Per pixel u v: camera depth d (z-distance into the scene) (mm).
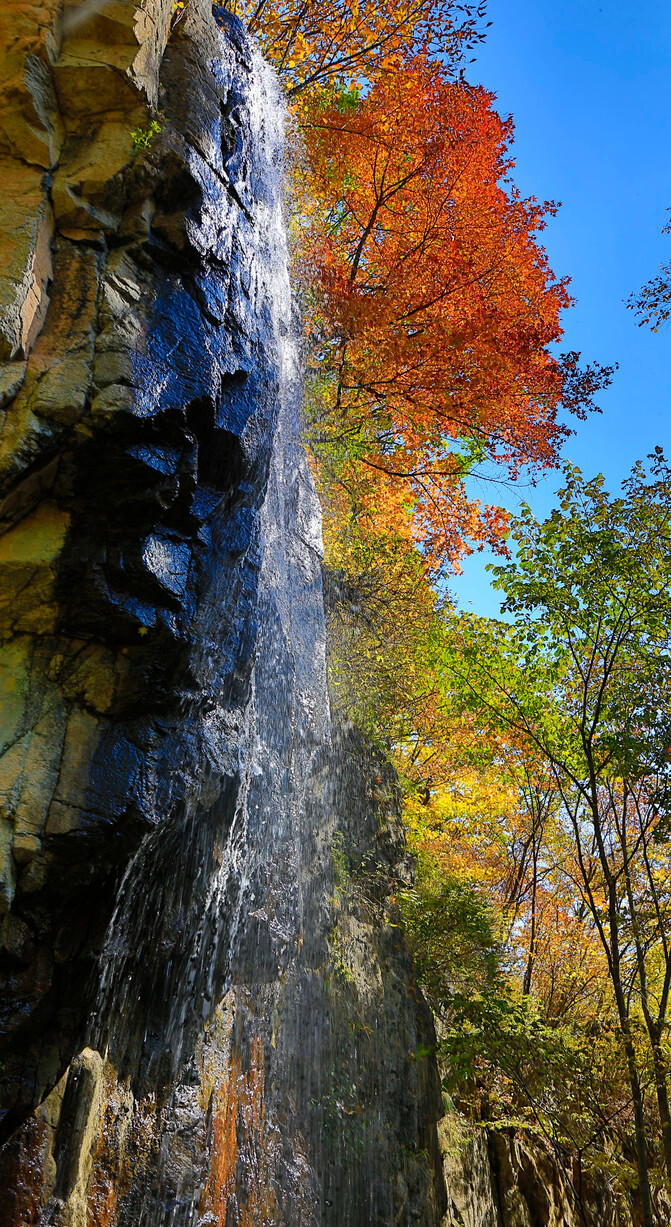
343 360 12367
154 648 4492
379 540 12625
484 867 18500
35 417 4105
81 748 4195
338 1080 8016
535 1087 9609
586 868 14727
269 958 7000
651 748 9508
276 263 7105
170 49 5582
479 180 12742
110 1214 4559
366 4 11445
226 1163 5898
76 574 4285
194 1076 5664
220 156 5699
